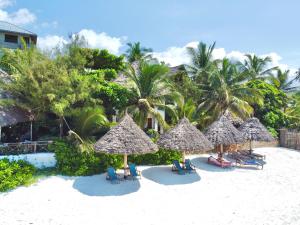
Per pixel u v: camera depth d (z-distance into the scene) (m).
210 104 28.42
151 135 24.94
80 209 12.15
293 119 34.25
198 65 34.53
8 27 33.47
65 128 20.28
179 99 23.47
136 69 27.50
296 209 12.88
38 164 16.48
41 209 11.99
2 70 20.48
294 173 19.36
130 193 14.19
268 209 12.82
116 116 23.78
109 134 15.60
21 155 16.16
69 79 17.81
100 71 25.12
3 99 17.50
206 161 21.17
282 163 22.27
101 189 14.42
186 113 24.58
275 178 17.92
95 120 17.69
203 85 29.66
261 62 43.25
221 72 30.33
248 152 23.56
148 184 15.59
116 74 28.47
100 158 17.05
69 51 19.91
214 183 16.36
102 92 21.61
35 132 21.08
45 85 16.97
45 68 17.72
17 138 20.94
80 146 16.33
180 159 20.59
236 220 11.57
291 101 39.09
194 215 11.96
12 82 18.17
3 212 11.55
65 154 16.22
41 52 19.05
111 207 12.48
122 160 18.16
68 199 13.11
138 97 22.94
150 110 22.00
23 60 18.75
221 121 20.62
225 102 27.89
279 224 11.27
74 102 17.98
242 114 27.62
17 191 13.69
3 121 17.09
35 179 15.05
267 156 24.38
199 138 17.58
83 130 17.88
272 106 32.00
